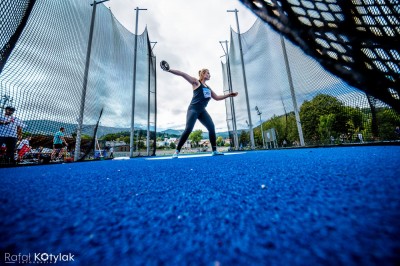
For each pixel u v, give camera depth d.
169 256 0.35
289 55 5.89
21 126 4.15
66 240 0.42
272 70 6.97
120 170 1.84
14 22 2.83
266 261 0.32
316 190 0.70
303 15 1.45
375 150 2.26
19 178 1.35
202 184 0.96
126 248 0.38
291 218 0.48
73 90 5.16
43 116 4.50
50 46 4.53
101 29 6.50
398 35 1.41
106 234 0.44
